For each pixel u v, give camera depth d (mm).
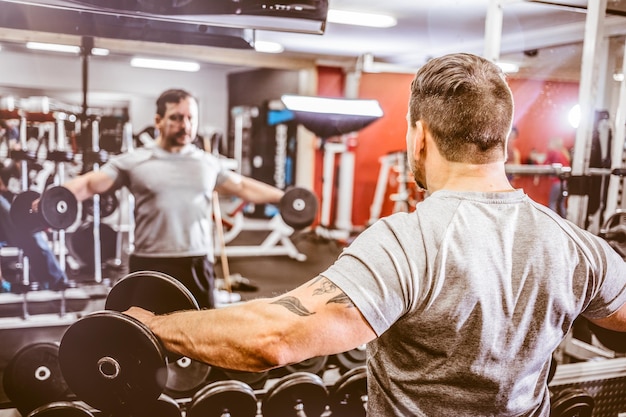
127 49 5449
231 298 4469
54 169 4684
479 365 802
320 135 5172
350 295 742
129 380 860
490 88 835
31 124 4539
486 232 808
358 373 1906
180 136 2643
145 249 2619
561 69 5371
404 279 758
